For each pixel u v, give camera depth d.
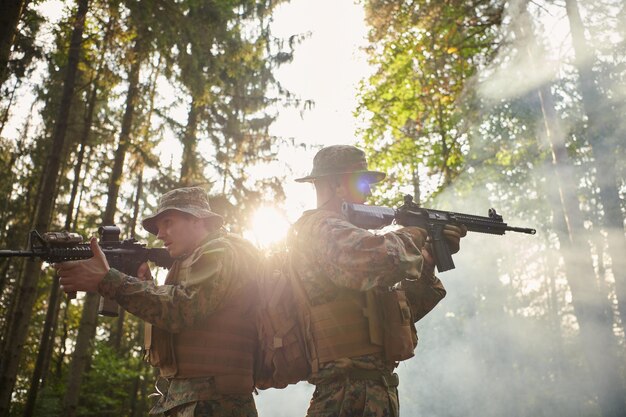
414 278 2.59
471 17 13.37
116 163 15.31
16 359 11.09
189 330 2.79
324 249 2.60
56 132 12.06
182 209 2.99
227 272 2.79
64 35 13.58
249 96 17.36
